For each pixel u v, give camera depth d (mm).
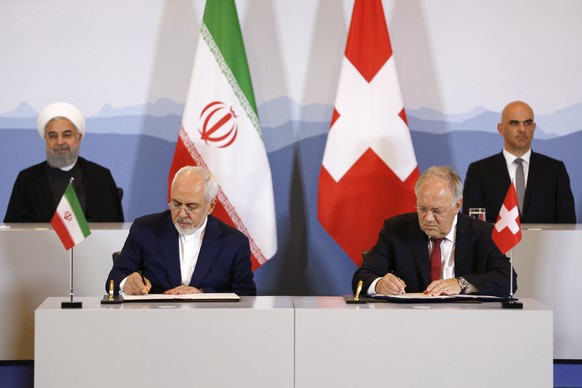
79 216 7992
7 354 10531
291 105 14156
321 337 7289
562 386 10461
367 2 12969
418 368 7293
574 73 14094
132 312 7230
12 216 13109
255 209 12680
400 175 12727
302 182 14148
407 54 14164
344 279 14164
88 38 14055
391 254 9367
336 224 12797
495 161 13102
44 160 13984
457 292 8289
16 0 13961
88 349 7227
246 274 9320
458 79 14141
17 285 10523
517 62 14109
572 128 14109
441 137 14156
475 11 14117
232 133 12703
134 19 14078
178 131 14109
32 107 14008
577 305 10453
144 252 9219
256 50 14148
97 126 14070
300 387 7293
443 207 8789
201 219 9102
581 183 14078
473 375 7293
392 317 7293
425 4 14133
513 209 8172
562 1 14055
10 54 13977
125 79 14062
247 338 7273
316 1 14148
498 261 9000
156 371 7246
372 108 12836
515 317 7273
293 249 14180
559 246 10477
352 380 7293
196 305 7547
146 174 14109
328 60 14148
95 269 10641
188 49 14094
